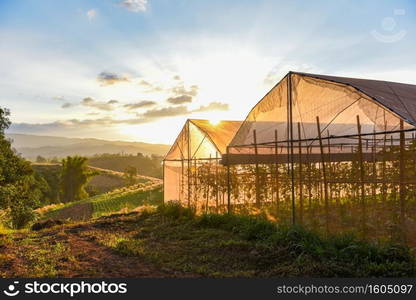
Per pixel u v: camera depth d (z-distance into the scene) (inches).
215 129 713.0
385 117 481.4
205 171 653.9
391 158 437.7
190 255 366.9
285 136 509.4
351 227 418.6
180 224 546.0
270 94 506.0
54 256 381.7
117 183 3988.7
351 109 457.4
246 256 349.7
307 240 345.4
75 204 1817.2
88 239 476.7
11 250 418.9
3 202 841.5
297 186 487.2
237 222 473.7
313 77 441.7
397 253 299.7
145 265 339.3
